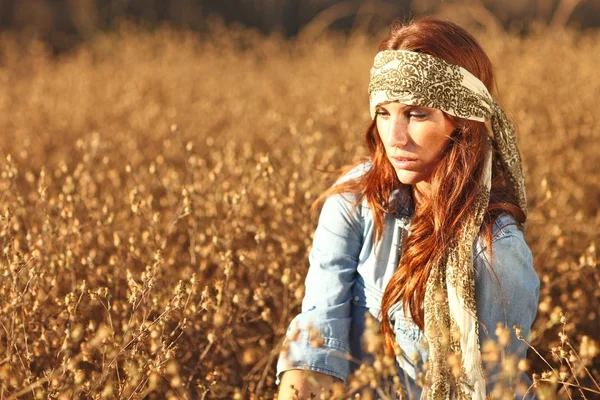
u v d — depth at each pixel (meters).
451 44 2.69
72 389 2.82
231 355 3.98
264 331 4.18
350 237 2.99
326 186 4.73
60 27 15.78
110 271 4.16
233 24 15.56
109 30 13.51
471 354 2.64
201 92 8.54
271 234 4.38
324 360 2.82
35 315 3.41
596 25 16.89
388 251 2.92
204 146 6.39
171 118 7.01
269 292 3.94
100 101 7.86
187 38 11.47
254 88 8.84
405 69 2.67
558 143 6.14
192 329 3.81
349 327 2.95
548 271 4.53
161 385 3.61
